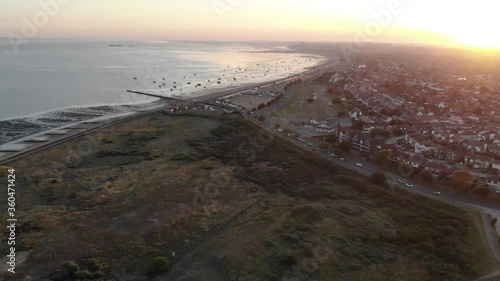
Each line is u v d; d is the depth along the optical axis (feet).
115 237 251.39
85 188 325.42
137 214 282.97
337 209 286.46
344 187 331.77
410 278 208.03
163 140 469.16
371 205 296.71
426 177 337.93
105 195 312.71
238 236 251.60
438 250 234.79
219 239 248.32
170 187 330.95
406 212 282.56
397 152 402.72
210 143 454.81
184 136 484.33
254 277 206.08
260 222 270.46
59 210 285.84
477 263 220.43
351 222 267.18
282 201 305.94
